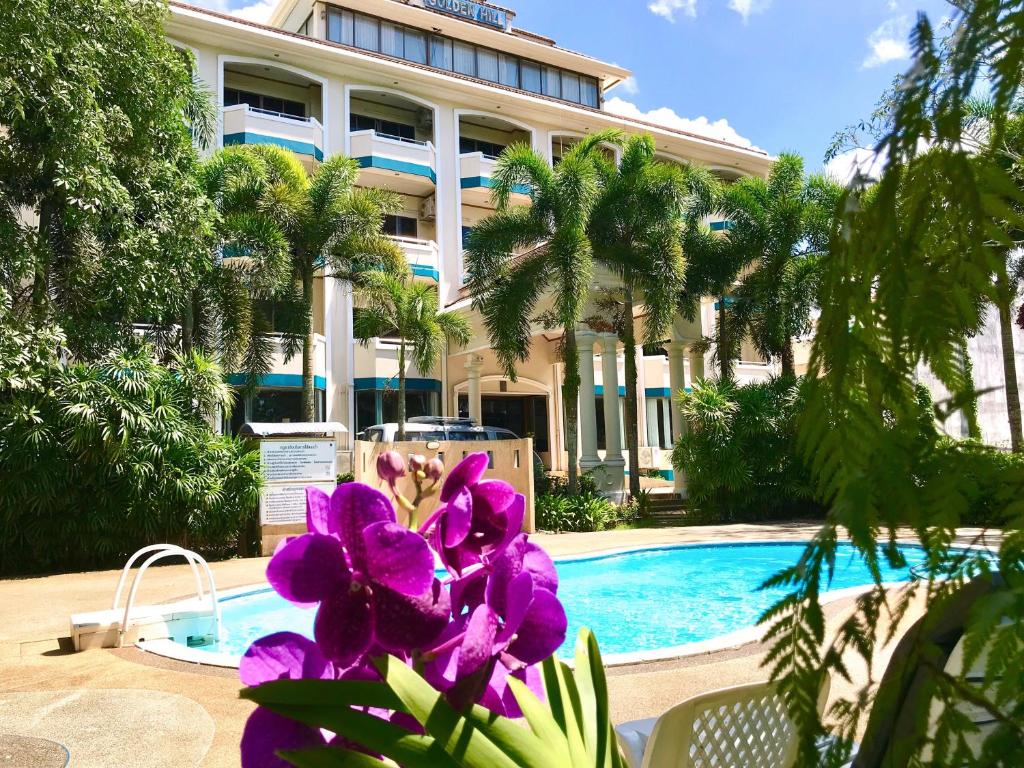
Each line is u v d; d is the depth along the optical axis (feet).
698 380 60.90
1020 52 1.07
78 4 39.55
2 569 37.19
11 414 36.17
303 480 42.83
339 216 62.34
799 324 55.88
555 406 89.76
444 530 2.66
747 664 17.39
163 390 40.75
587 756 2.98
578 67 100.68
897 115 1.18
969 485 1.08
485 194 88.53
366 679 2.60
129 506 38.40
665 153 100.73
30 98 37.35
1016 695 1.01
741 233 62.64
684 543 41.65
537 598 2.67
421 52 90.58
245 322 56.44
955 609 1.10
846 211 1.25
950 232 1.17
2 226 38.60
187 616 23.07
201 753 12.94
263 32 74.43
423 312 64.18
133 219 42.78
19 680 17.87
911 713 1.17
